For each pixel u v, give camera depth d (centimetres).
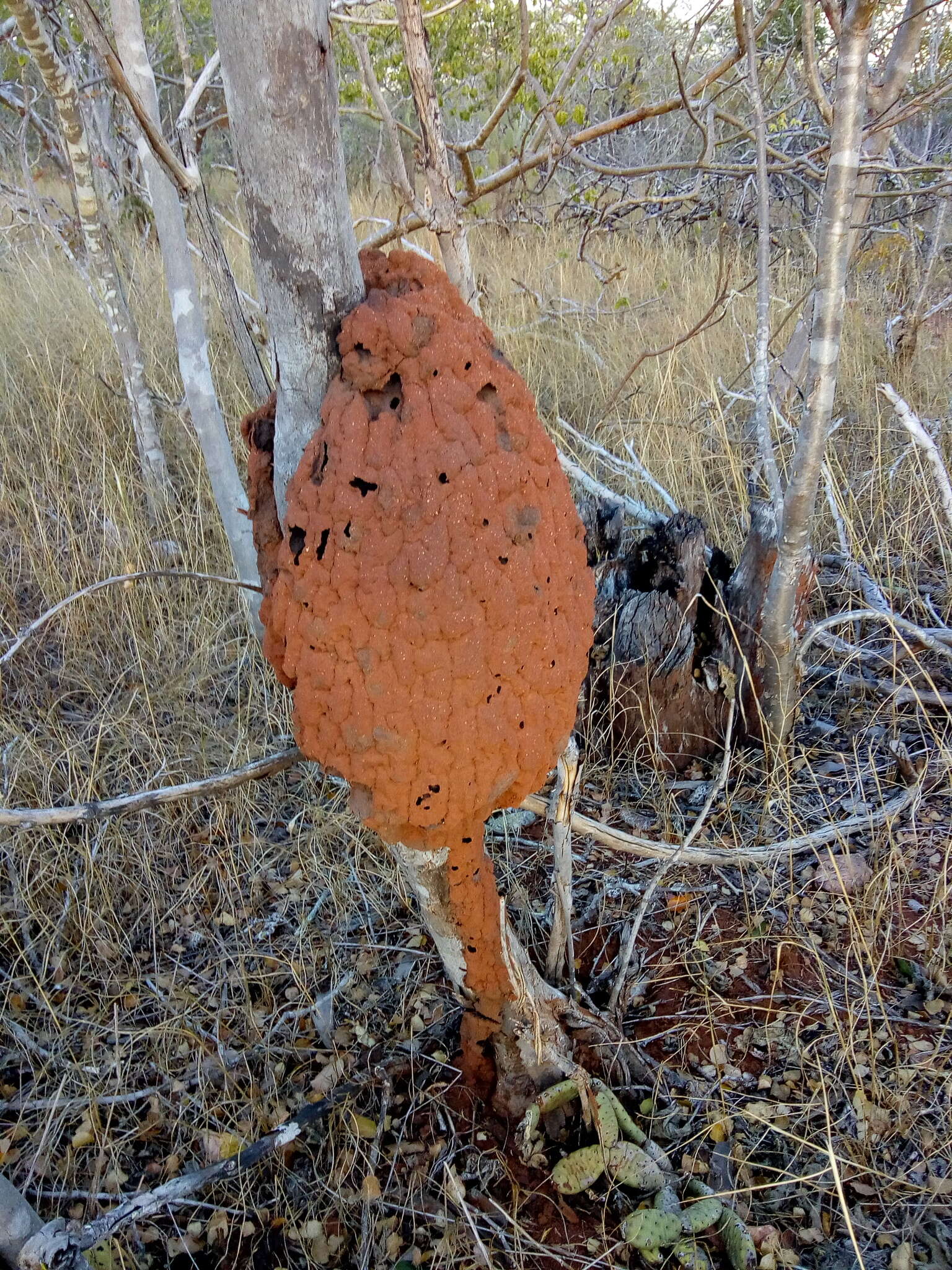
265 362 238
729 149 572
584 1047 211
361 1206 192
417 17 206
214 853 279
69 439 456
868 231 543
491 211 672
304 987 236
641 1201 187
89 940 254
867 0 193
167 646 357
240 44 109
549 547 138
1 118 766
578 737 319
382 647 127
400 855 164
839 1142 195
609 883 262
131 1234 192
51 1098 210
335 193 121
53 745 305
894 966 235
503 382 134
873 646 345
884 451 421
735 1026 222
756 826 281
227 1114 211
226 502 320
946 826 270
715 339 525
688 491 411
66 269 650
